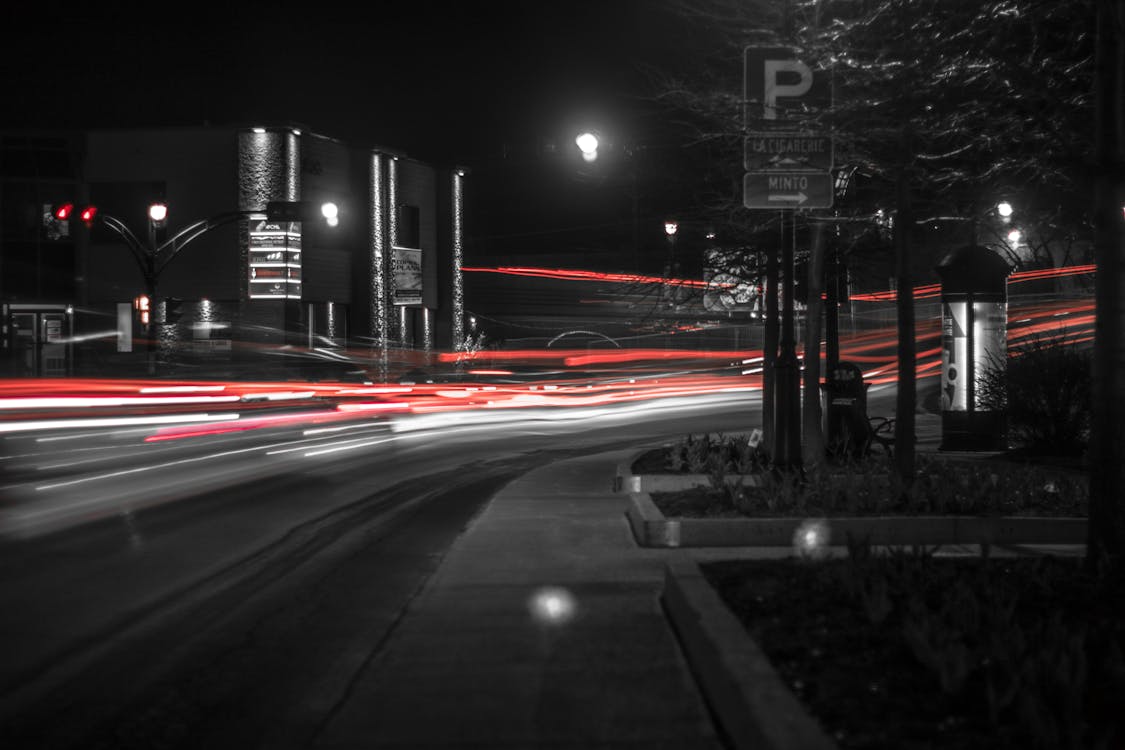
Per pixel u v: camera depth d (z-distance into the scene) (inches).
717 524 402.6
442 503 560.4
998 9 426.0
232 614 310.3
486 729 205.3
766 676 189.8
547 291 2506.2
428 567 382.6
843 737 165.0
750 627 231.8
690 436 666.2
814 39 462.3
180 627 294.5
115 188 1823.3
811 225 560.1
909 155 471.2
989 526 391.9
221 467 735.7
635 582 345.1
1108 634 218.8
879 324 2041.1
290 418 1230.3
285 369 1492.4
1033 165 480.7
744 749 176.1
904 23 455.5
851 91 474.6
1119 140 292.8
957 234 808.9
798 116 468.4
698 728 203.5
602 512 507.5
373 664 251.8
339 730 206.1
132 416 1091.3
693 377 2073.1
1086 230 606.2
